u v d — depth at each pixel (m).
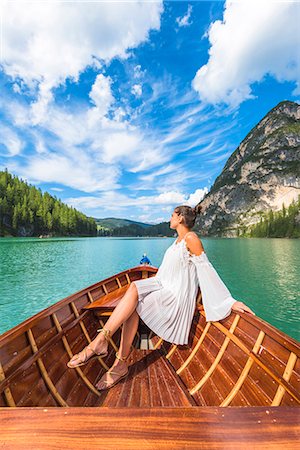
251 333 2.54
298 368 1.84
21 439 0.99
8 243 61.19
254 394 2.09
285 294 14.02
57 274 19.88
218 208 167.12
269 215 130.88
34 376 2.16
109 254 38.34
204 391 2.58
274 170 146.75
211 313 2.91
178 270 2.99
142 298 2.86
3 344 1.96
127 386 2.61
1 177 139.88
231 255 35.28
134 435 1.00
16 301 12.47
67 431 1.02
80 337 3.23
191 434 1.01
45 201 144.38
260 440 0.98
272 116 171.00
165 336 2.94
